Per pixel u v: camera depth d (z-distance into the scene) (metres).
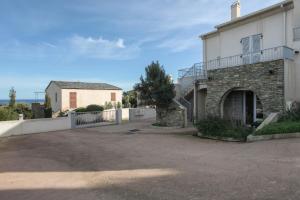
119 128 21.75
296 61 16.38
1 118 20.05
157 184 7.03
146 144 13.56
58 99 40.19
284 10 17.75
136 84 22.14
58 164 10.30
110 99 43.97
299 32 16.70
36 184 7.75
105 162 10.11
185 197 5.98
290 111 14.61
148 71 21.83
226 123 15.20
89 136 17.78
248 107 19.08
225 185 6.54
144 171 8.41
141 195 6.31
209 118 16.17
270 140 12.27
